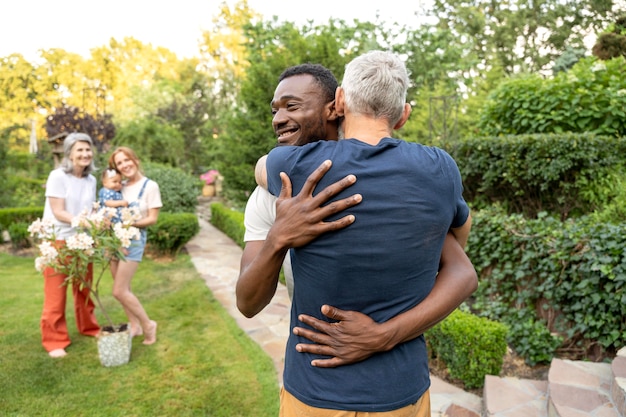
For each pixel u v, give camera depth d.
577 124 4.58
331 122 1.35
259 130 7.58
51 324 3.29
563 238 3.10
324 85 1.31
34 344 3.49
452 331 2.85
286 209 0.99
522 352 3.09
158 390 2.82
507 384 2.58
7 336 3.64
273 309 4.35
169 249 6.75
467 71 11.73
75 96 33.03
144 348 3.45
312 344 1.07
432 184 0.98
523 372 2.95
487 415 2.35
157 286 5.20
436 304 1.05
